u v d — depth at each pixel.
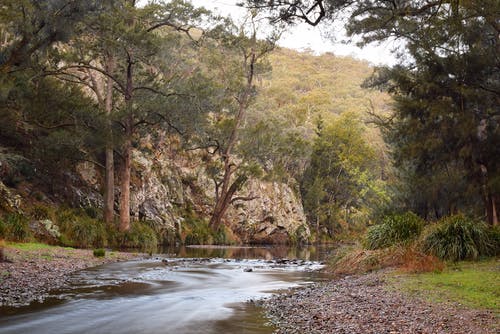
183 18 33.44
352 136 66.38
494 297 9.30
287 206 54.47
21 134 28.22
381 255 16.16
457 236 15.17
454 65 19.97
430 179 23.53
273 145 41.34
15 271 12.96
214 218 42.59
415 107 21.56
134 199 35.94
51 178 30.14
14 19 18.55
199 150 48.25
